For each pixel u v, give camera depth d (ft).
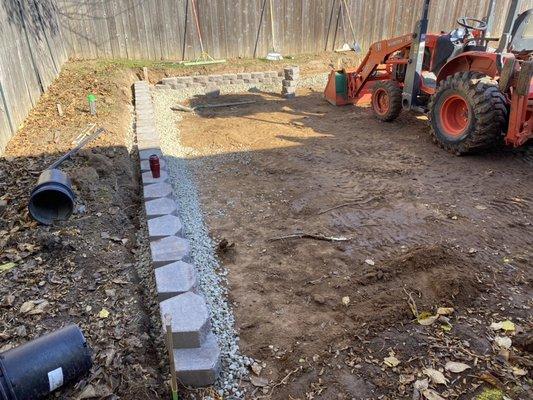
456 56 21.66
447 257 12.39
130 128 23.36
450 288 11.10
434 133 21.68
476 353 9.27
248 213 15.78
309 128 25.66
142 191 17.03
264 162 20.47
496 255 12.71
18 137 18.95
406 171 18.92
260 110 29.73
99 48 35.22
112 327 9.34
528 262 12.37
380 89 26.45
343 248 13.30
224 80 33.88
